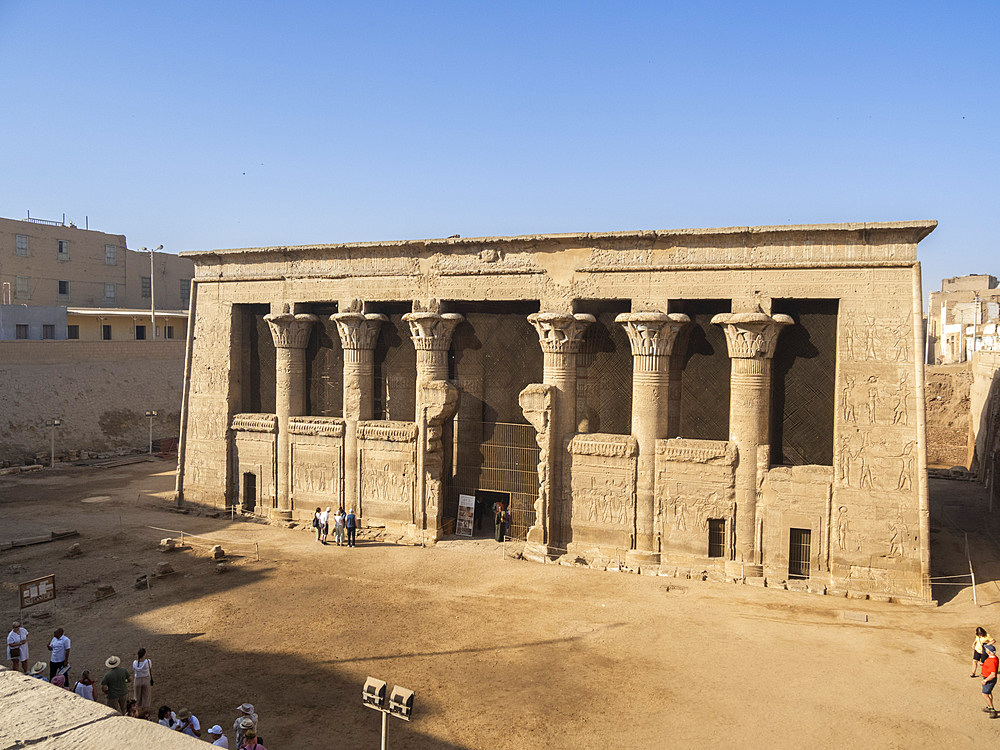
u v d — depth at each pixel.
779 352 23.98
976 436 43.00
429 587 22.73
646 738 14.09
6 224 61.25
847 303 22.56
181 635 18.80
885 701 15.59
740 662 17.48
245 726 12.23
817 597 22.05
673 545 24.48
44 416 44.72
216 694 15.66
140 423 50.03
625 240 25.03
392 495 28.78
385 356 30.22
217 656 17.56
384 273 28.83
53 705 4.50
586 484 25.67
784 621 20.05
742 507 23.50
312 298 30.14
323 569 24.38
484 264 27.12
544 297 26.17
